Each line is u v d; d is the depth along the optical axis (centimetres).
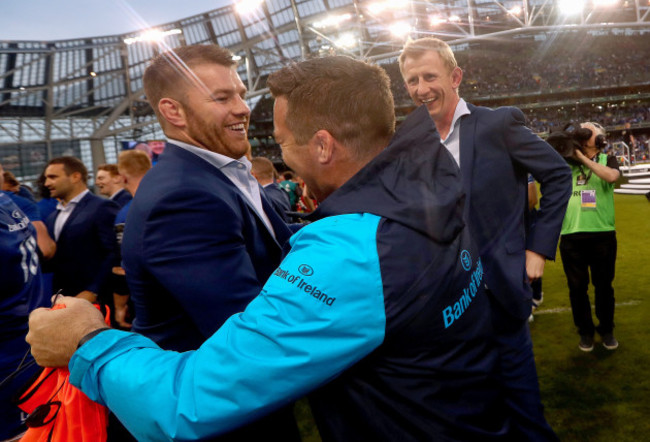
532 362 158
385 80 77
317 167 77
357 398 65
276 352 58
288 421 112
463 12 3164
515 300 154
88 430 94
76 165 321
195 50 117
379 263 61
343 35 2506
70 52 2331
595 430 216
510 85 3509
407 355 64
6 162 2270
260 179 392
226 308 98
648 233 676
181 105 115
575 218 291
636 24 1914
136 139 2733
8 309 187
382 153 68
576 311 301
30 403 102
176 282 96
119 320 341
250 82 2377
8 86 2194
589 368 278
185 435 58
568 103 3431
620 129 3189
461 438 67
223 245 100
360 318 59
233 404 57
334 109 72
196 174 108
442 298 65
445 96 186
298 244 67
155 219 98
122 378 63
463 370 68
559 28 1855
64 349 71
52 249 301
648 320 340
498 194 169
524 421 127
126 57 2425
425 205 64
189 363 62
